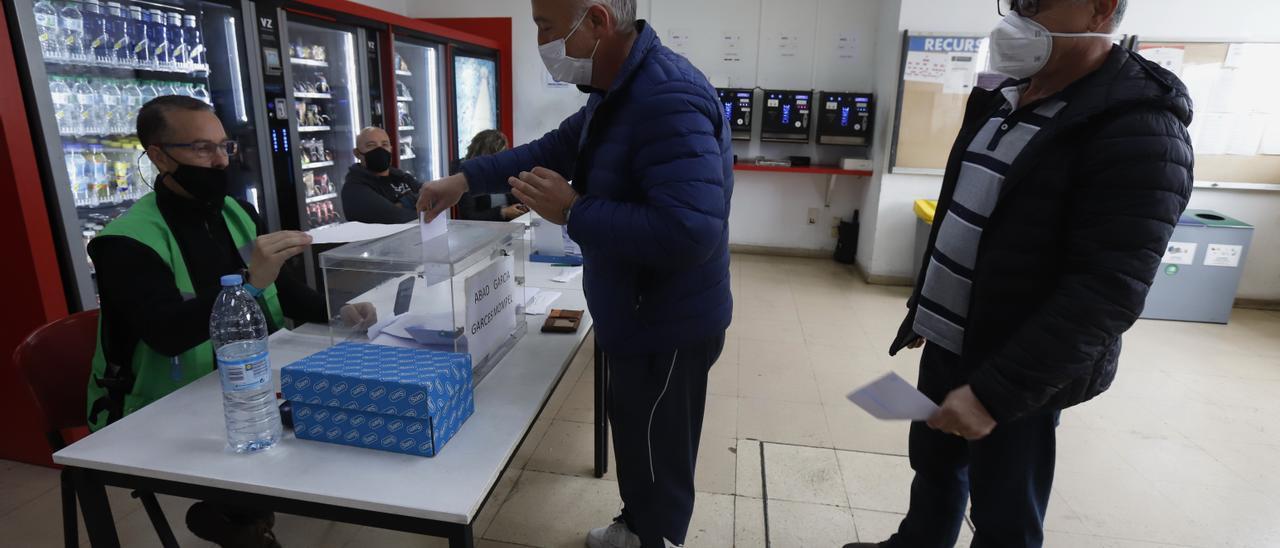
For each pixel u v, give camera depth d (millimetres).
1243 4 3867
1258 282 4289
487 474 1030
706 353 1388
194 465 1045
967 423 1051
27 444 2234
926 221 4367
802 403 2854
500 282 1494
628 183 1203
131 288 1367
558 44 1187
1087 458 2438
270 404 1116
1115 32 1047
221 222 1629
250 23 2822
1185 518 2086
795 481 2260
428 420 1055
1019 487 1234
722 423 2662
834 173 4988
